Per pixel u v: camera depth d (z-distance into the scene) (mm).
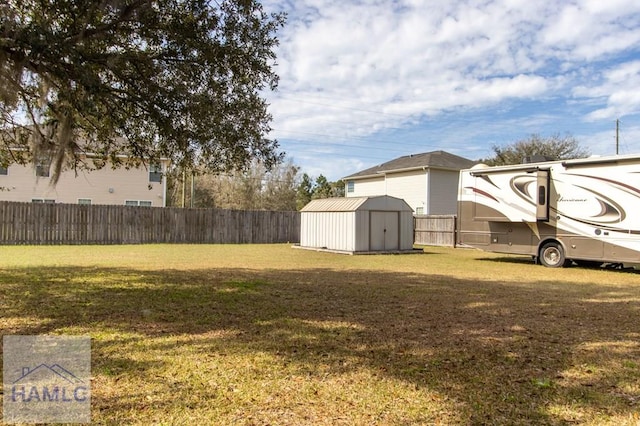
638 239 11172
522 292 8102
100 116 5906
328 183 53062
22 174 22734
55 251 15086
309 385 3412
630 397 3303
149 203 25625
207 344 4430
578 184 12359
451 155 31219
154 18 5758
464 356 4207
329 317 5738
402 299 7129
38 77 6020
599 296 7789
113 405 2979
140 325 5109
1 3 4793
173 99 6074
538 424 2842
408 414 2941
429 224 22469
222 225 22203
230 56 6336
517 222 13602
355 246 16703
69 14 5320
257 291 7586
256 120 6980
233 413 2898
